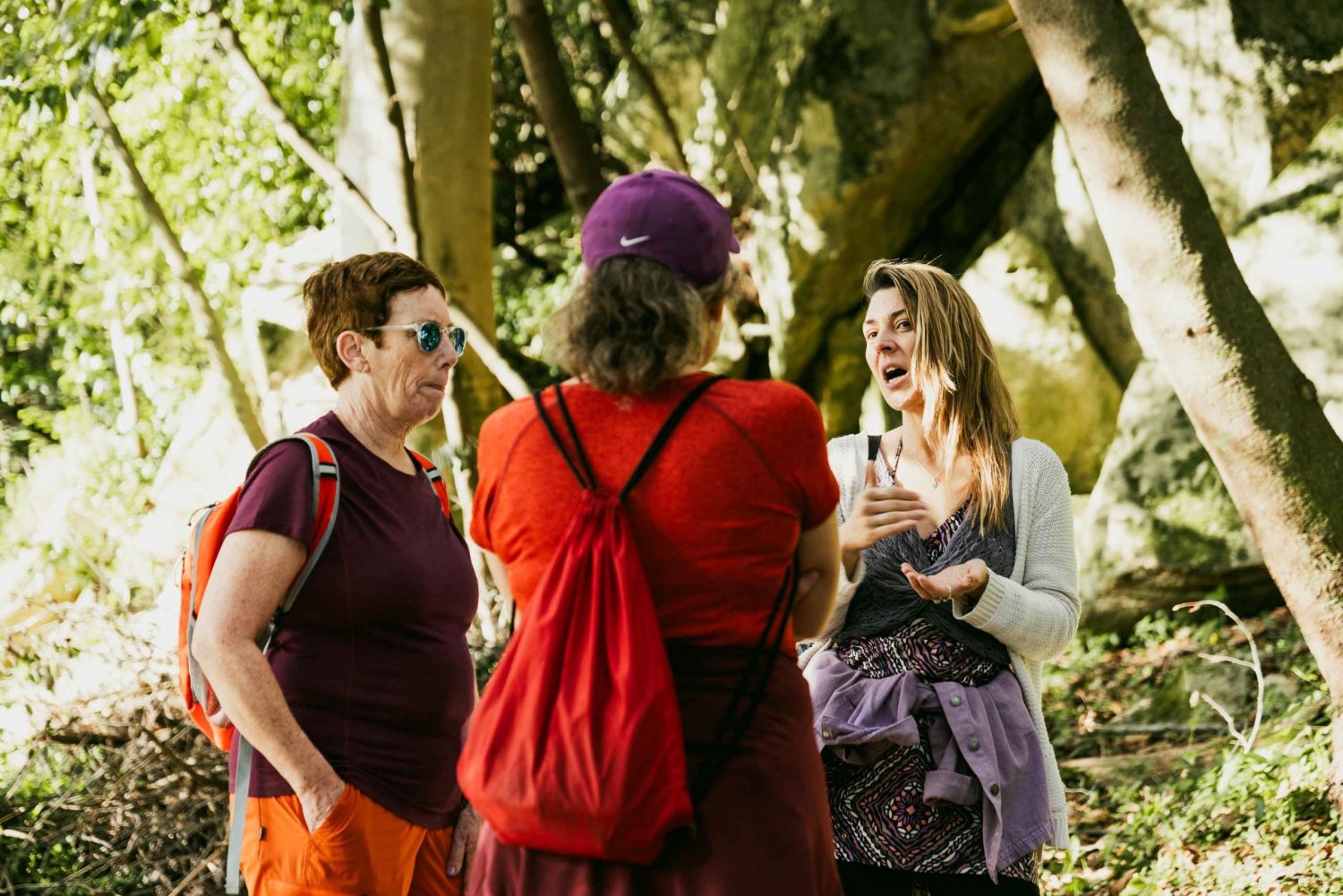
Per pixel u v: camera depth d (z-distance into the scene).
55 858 5.04
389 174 6.84
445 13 7.02
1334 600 4.09
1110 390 7.88
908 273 2.83
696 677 1.88
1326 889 3.65
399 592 2.62
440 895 2.74
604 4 9.40
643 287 1.88
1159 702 5.94
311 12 10.70
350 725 2.56
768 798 1.87
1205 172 7.52
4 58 8.20
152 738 4.68
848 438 2.98
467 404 7.13
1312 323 6.52
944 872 2.58
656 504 1.87
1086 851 4.59
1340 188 6.69
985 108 8.75
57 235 13.11
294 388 9.88
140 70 10.52
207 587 2.54
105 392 14.02
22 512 13.19
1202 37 7.52
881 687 2.63
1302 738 4.57
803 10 9.17
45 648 5.59
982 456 2.73
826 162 8.82
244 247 12.15
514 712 1.82
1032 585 2.70
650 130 10.39
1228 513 6.43
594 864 1.83
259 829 2.55
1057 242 8.21
